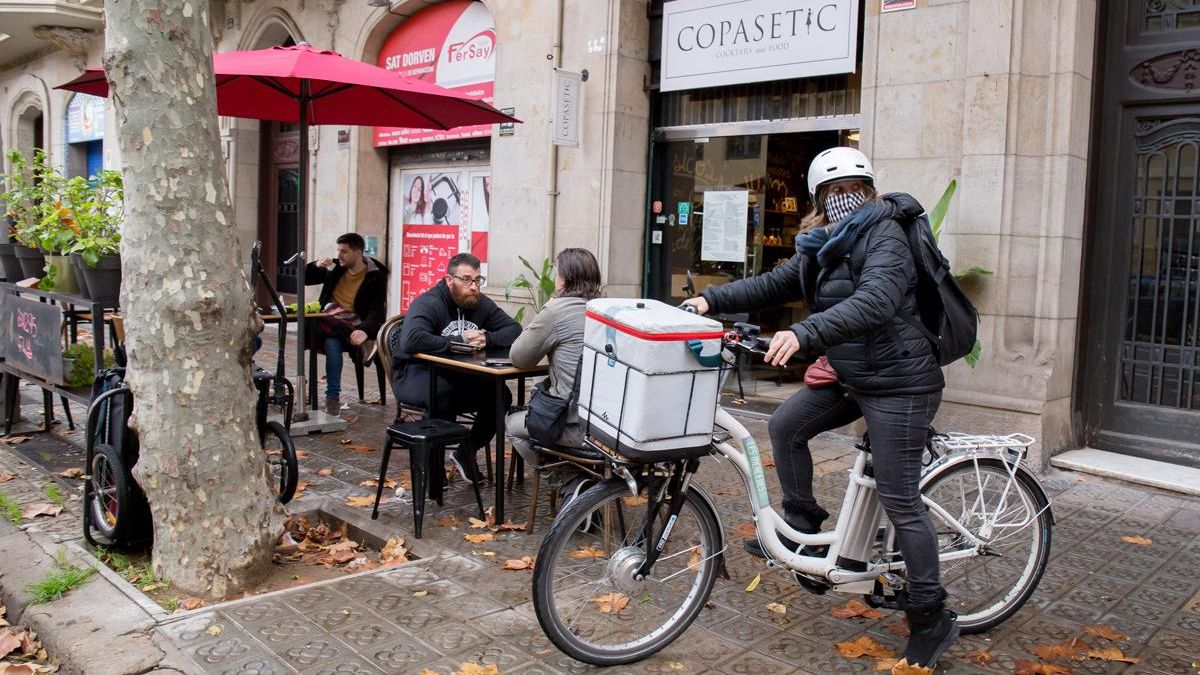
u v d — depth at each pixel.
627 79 8.16
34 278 6.30
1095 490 5.45
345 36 11.20
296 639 3.30
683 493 3.20
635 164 8.30
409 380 5.19
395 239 11.30
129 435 4.09
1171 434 5.88
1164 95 5.77
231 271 3.81
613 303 3.12
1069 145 5.70
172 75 3.61
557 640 3.05
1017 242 5.88
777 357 2.78
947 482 3.29
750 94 7.67
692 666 3.19
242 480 3.87
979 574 3.54
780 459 3.42
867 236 2.98
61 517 4.74
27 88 19.12
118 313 5.40
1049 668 3.15
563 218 8.56
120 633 3.30
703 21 7.68
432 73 10.34
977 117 5.91
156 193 3.62
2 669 3.14
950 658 3.25
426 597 3.70
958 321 3.05
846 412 3.31
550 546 3.02
